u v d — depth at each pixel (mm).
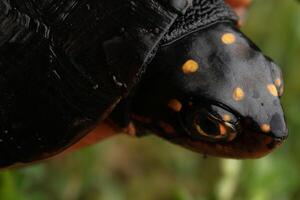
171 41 216
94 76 212
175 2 215
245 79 214
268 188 274
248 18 319
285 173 292
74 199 295
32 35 213
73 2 214
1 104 213
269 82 215
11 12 213
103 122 222
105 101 212
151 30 213
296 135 309
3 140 214
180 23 216
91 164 294
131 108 220
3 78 213
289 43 315
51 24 213
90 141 226
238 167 268
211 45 216
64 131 213
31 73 213
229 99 213
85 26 213
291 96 314
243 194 273
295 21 313
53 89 213
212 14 218
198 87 214
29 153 214
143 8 213
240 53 216
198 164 314
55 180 292
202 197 299
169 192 317
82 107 212
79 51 212
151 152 323
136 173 320
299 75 317
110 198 303
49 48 213
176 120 218
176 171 318
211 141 218
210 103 213
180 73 215
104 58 211
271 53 316
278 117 214
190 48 215
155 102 218
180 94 215
